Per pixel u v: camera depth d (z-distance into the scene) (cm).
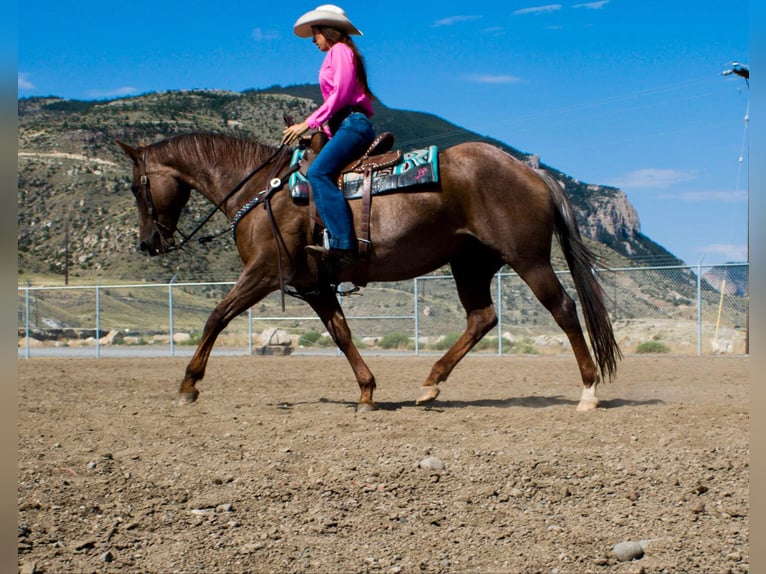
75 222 8688
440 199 783
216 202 902
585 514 482
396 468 570
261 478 557
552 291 807
